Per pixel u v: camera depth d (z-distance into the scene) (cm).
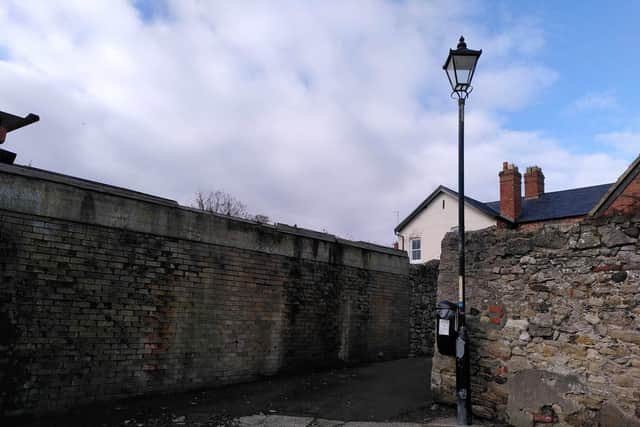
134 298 648
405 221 2480
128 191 667
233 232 789
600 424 522
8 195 549
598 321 543
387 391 760
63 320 578
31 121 644
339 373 902
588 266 561
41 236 571
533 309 596
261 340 812
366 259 1070
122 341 630
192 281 720
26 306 550
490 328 630
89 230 613
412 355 1185
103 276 620
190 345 707
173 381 682
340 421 600
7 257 542
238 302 782
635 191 582
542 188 2142
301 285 901
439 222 2356
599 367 534
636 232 532
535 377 579
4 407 524
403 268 1178
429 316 1254
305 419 604
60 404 566
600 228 559
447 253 711
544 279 593
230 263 778
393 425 584
